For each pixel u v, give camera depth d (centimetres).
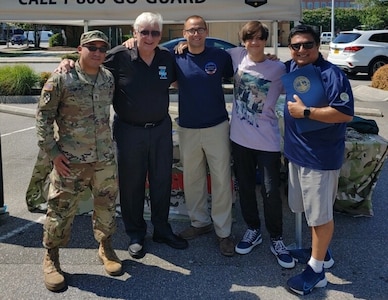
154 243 354
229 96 980
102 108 280
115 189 299
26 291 285
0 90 1129
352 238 364
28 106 1031
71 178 279
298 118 272
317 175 274
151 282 297
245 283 297
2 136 733
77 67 270
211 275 307
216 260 328
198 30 302
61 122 274
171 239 346
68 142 275
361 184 398
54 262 296
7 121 867
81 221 394
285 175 448
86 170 284
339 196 402
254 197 335
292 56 286
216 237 363
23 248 344
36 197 410
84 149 278
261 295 283
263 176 316
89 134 277
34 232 372
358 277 304
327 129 268
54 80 262
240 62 315
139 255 329
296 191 296
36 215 409
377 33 1472
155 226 351
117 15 369
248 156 320
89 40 261
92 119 276
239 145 319
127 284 295
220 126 324
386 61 1459
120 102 309
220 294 284
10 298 277
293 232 376
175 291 287
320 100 266
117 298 279
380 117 904
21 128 798
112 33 1794
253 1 365
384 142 390
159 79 307
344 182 398
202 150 331
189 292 286
